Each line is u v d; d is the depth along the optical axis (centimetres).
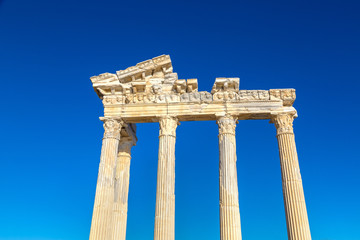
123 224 2870
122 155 3084
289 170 2484
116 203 2889
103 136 2756
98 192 2520
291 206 2373
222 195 2427
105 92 2902
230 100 2755
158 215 2392
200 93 2831
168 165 2556
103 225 2416
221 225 2338
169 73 2967
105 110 2823
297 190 2409
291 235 2305
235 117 2733
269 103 2731
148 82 2925
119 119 2789
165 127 2706
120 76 2905
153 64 2927
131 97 2864
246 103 2741
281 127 2653
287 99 2728
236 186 2470
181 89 2858
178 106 2778
